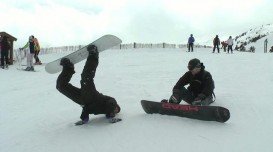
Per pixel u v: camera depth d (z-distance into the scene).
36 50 24.27
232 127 6.54
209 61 20.44
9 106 10.67
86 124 7.50
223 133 6.26
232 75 13.32
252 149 5.59
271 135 6.10
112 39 7.56
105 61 24.02
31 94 12.48
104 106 7.35
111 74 16.36
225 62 19.25
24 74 19.03
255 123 6.77
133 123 7.11
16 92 13.30
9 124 8.52
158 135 6.41
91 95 7.24
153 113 7.59
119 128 6.96
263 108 7.72
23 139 7.20
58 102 10.58
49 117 8.55
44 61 28.56
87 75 7.18
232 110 7.72
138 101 9.41
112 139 6.51
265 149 5.56
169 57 25.86
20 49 27.91
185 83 7.64
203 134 6.26
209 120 6.82
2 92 13.52
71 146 6.50
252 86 10.45
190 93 7.63
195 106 6.74
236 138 6.03
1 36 23.72
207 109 6.58
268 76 12.40
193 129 6.50
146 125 6.90
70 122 7.89
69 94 7.47
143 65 20.34
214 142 5.93
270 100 8.37
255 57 22.56
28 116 9.09
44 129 7.66
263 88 9.97
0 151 6.74
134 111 8.09
